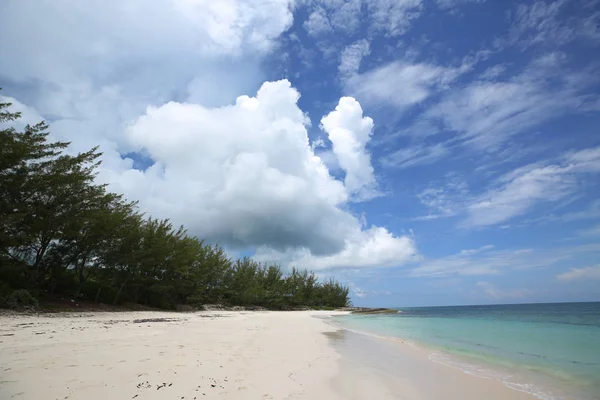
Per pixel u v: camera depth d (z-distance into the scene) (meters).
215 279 64.50
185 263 48.28
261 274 87.06
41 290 29.75
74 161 30.58
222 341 15.04
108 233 34.22
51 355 9.79
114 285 38.38
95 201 32.66
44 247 30.00
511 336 22.41
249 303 73.69
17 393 6.38
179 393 6.84
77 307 30.56
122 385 7.16
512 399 7.74
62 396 6.33
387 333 24.84
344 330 26.69
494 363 12.32
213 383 7.70
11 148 26.28
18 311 23.44
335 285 111.06
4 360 9.02
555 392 8.39
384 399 7.41
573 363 12.35
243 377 8.43
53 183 28.95
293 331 23.41
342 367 10.73
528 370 11.07
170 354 10.76
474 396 7.93
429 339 20.72
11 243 25.97
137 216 40.06
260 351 12.84
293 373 9.25
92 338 13.83
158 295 44.38
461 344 18.03
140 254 38.16
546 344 18.08
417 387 8.59
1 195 26.62
